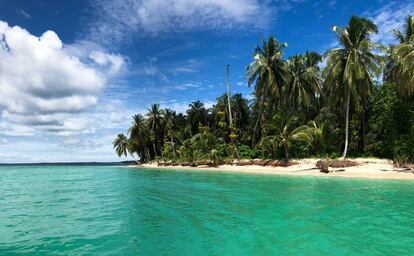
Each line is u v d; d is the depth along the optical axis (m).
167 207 14.03
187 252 7.66
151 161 85.56
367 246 7.68
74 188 25.38
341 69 36.50
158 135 85.06
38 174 54.72
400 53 32.59
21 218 12.77
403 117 33.75
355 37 35.59
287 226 9.75
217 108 67.75
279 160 39.94
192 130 77.00
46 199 18.67
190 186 22.88
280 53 46.19
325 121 43.00
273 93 48.16
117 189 23.12
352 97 38.84
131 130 87.69
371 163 31.53
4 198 19.59
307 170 32.97
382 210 11.99
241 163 44.97
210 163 51.44
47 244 8.76
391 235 8.57
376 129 36.12
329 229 9.28
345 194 16.36
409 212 11.59
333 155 38.28
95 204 16.00
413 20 37.50
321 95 48.62
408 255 7.03
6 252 8.11
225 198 16.00
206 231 9.48
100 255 7.70
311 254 7.20
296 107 49.28
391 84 35.41
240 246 7.95
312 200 14.58
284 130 38.41
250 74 48.19
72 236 9.55
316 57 50.41
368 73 35.84
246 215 11.57
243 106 66.25
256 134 56.91
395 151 30.28
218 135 64.31
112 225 10.88
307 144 40.53
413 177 24.45
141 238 9.04
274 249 7.63
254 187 20.72
